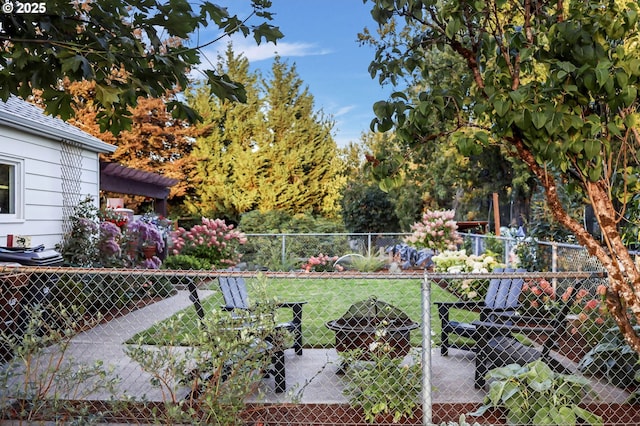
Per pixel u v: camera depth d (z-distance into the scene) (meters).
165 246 11.99
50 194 7.99
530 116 2.59
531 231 8.10
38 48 2.59
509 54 3.07
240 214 21.61
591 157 2.64
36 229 7.59
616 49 2.62
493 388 3.59
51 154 8.03
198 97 22.14
